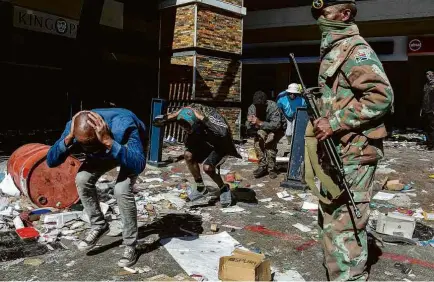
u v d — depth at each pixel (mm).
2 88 11156
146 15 13703
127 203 3418
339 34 2592
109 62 12914
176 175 7285
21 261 3533
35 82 11641
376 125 2574
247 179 7156
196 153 5305
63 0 10938
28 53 10750
